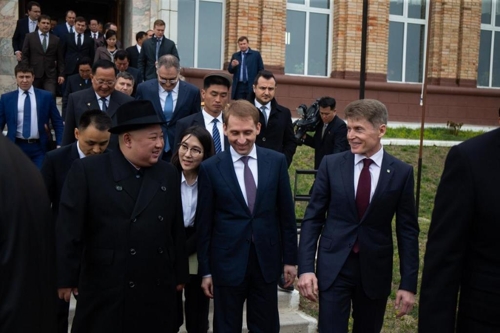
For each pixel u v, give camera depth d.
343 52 16.73
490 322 2.53
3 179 1.74
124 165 3.68
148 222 3.62
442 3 17.94
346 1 16.62
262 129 5.92
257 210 4.11
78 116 5.68
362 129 3.93
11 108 7.20
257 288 4.15
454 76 18.25
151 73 11.10
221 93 5.19
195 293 4.56
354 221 3.99
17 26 11.80
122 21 15.63
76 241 3.57
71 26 12.03
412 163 12.54
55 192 4.46
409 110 17.59
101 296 3.55
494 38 19.27
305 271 4.00
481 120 18.58
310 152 11.95
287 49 16.64
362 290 3.99
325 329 3.93
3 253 1.68
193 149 4.30
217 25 15.89
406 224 4.03
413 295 3.94
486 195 2.54
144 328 3.59
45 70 11.06
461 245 2.60
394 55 17.89
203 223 4.14
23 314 1.67
